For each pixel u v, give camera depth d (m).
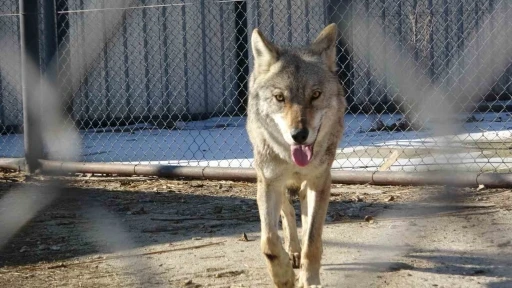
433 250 4.43
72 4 7.65
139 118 9.52
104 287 4.16
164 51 9.59
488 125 7.90
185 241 4.69
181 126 9.31
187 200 5.48
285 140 4.11
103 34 7.68
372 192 5.45
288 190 4.36
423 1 8.57
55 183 5.98
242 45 9.75
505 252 4.37
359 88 8.20
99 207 5.38
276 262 4.04
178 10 9.59
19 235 4.88
